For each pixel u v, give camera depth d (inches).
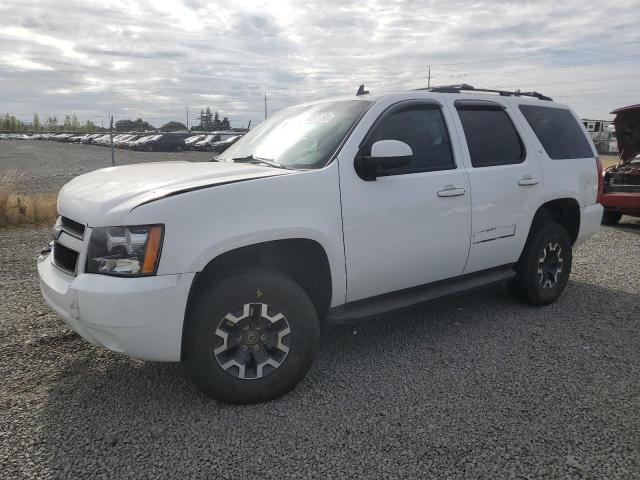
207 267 120.8
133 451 105.0
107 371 139.8
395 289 151.6
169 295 110.4
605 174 392.2
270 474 98.9
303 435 111.6
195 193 114.0
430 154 157.0
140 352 113.0
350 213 134.8
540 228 193.5
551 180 191.0
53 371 139.1
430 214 151.6
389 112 150.0
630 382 136.9
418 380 137.3
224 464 101.6
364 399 127.2
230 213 116.6
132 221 108.8
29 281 221.0
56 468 99.2
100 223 111.3
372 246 140.0
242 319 119.9
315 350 129.0
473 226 164.6
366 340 165.0
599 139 1573.6
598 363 148.6
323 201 130.0
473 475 98.9
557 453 105.7
